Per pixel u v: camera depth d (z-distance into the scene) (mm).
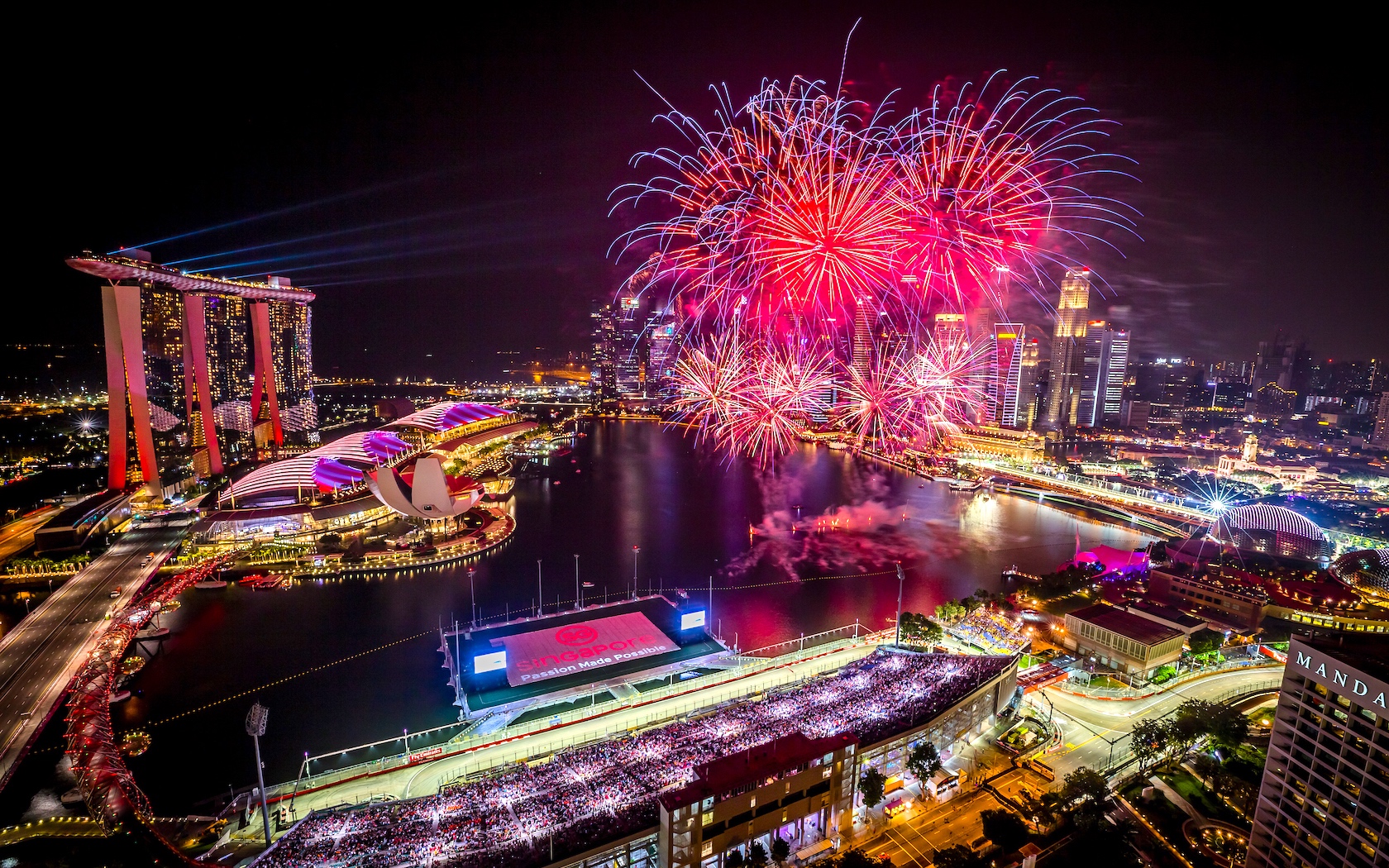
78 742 117062
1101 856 91000
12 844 103500
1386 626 178375
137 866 94688
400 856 86812
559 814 94938
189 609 198125
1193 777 115125
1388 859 73562
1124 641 155625
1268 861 86625
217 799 116125
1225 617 193250
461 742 131125
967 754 121812
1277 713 87688
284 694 151875
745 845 93375
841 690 133000
